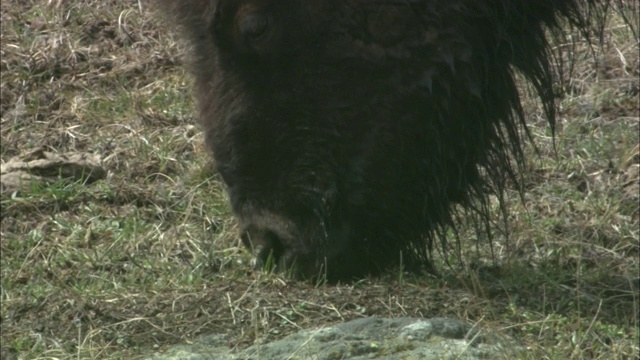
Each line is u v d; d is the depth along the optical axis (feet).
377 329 42.09
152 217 60.75
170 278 52.11
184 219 59.67
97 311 47.80
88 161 64.75
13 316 48.29
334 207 42.09
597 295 49.80
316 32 40.55
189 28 43.57
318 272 43.80
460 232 55.57
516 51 43.91
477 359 39.93
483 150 44.37
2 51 77.61
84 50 77.87
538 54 45.14
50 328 47.11
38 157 65.46
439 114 41.75
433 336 41.68
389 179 42.14
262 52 40.83
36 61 76.38
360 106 41.06
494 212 58.49
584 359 42.88
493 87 43.65
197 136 67.87
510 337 43.04
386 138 41.45
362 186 41.98
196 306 47.75
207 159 64.34
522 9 43.24
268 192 42.24
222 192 62.08
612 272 53.78
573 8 46.19
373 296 47.26
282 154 41.75
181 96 72.95
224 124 42.39
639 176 63.82
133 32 79.56
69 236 57.67
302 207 41.98
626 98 72.90
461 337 42.01
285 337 43.62
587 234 58.13
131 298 49.26
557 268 53.26
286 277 46.01
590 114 71.10
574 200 61.62
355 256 43.65
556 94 48.67
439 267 52.34
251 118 41.75
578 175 64.28
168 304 48.21
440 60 40.96
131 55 77.66
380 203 42.52
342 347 40.78
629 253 56.54
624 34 77.41
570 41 69.15
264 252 43.34
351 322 42.70
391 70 40.78
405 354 40.34
